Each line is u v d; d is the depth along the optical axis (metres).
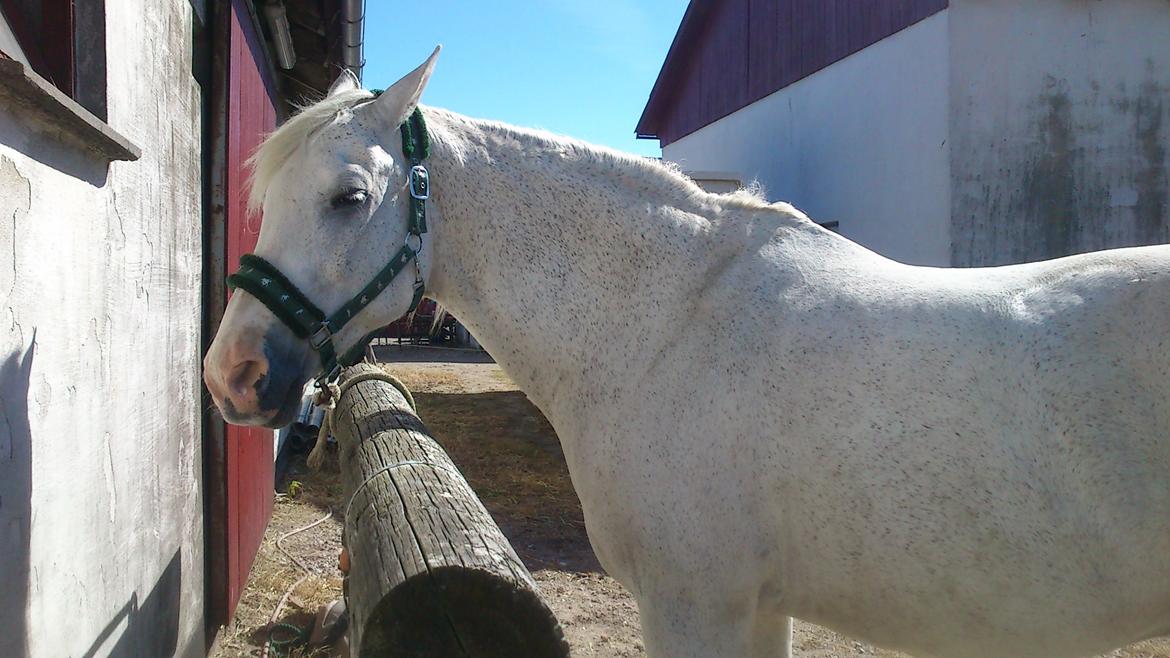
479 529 1.22
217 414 2.72
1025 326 1.44
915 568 1.45
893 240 7.00
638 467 1.62
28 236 1.25
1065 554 1.37
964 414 1.42
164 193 2.10
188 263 2.40
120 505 1.70
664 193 1.78
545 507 5.09
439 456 1.69
